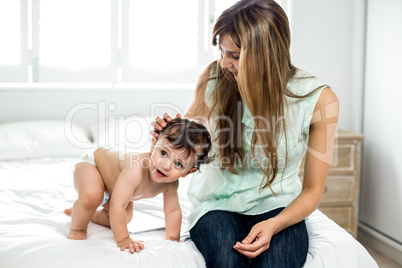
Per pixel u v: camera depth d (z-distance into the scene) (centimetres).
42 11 281
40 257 114
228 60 135
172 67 300
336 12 297
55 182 202
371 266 128
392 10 253
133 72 296
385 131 262
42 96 279
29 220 147
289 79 139
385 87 262
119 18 293
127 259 116
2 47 277
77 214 135
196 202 149
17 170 222
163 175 133
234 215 136
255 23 127
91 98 286
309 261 123
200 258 124
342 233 138
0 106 275
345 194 265
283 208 137
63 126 265
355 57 291
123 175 135
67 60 287
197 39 300
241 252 117
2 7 275
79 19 287
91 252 118
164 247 125
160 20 296
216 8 301
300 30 295
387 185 260
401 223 246
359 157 264
